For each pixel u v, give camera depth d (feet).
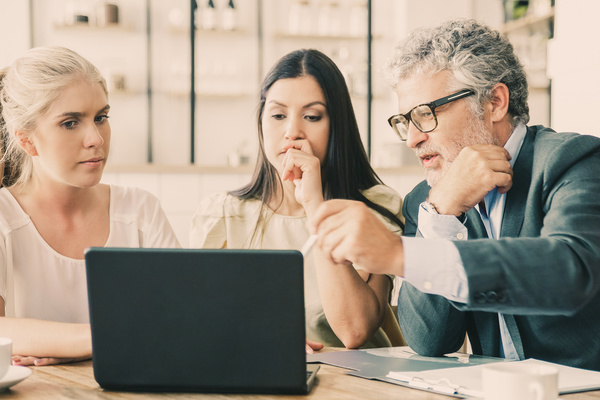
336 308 4.57
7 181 4.91
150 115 17.75
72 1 17.16
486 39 4.15
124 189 5.32
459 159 3.89
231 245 5.78
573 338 3.85
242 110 18.17
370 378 3.25
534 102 15.87
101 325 3.02
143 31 17.65
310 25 18.19
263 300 2.89
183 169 12.51
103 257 2.98
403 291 4.39
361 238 3.04
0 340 3.15
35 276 4.76
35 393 3.03
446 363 3.66
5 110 4.47
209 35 17.97
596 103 7.43
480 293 2.97
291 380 2.90
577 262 3.05
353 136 5.63
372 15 18.13
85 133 4.39
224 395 2.96
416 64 4.13
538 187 3.85
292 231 5.72
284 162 5.16
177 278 2.94
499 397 2.49
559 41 8.17
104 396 2.97
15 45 16.35
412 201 4.92
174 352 2.97
